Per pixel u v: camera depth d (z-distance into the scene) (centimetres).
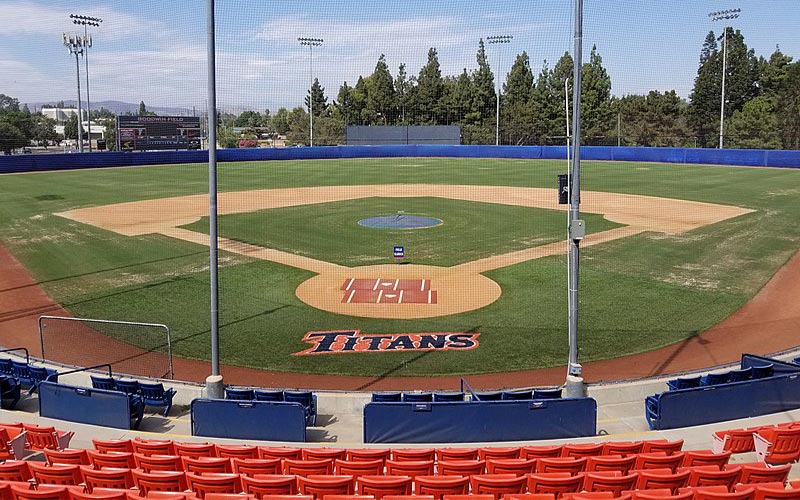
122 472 954
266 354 1850
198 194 5241
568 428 1285
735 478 957
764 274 2666
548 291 2439
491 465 1015
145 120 9306
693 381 1473
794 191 5059
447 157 8950
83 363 1795
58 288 2545
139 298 2389
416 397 1378
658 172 6644
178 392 1532
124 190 5472
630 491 909
